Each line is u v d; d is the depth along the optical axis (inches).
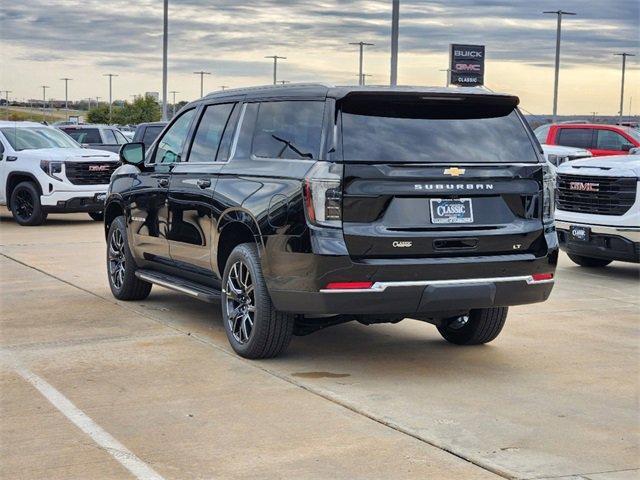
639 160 457.1
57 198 692.1
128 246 358.3
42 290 394.3
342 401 232.7
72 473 183.2
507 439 205.8
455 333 300.4
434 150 254.1
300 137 261.1
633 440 206.7
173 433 207.5
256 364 270.2
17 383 247.9
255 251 269.9
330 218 243.8
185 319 332.8
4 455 193.0
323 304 246.1
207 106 317.1
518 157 264.2
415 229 248.4
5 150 716.0
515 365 274.2
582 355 287.9
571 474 184.9
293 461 190.2
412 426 213.6
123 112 3838.6
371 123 253.0
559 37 2181.3
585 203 455.2
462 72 2050.9
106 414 221.0
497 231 256.4
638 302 382.9
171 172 322.0
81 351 283.4
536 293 265.6
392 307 248.2
